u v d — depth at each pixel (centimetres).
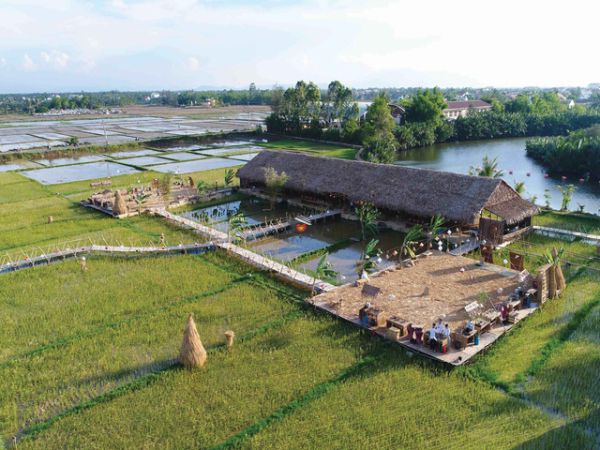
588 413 2133
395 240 4688
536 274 3381
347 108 14900
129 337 2914
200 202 6238
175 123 18450
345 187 5494
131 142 11831
